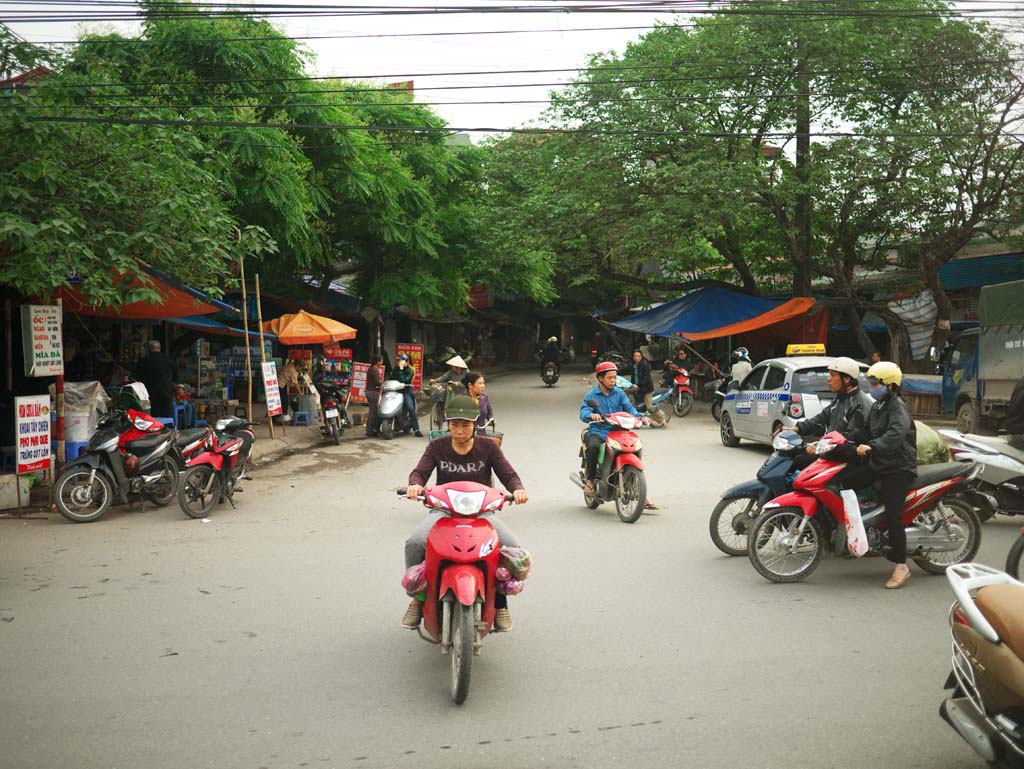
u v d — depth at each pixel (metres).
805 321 23.83
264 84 19.08
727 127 23.19
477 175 28.25
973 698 3.44
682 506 10.26
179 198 10.84
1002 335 14.50
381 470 13.79
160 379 14.95
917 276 25.89
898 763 3.76
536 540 8.43
